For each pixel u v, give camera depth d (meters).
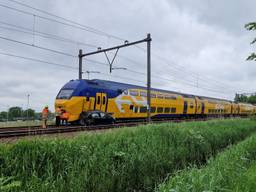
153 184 7.71
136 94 28.33
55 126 21.06
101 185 6.45
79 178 6.00
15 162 5.62
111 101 25.06
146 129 10.45
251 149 9.93
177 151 9.52
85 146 6.85
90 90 23.11
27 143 6.15
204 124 15.24
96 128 17.45
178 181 5.63
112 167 6.89
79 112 22.23
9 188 4.82
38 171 5.77
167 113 33.25
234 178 6.07
